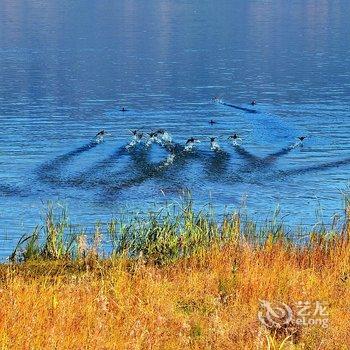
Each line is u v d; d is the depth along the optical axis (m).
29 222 102.69
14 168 135.12
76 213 108.25
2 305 39.19
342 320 39.78
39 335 35.44
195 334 37.69
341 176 136.12
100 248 65.06
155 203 112.75
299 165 142.88
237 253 55.03
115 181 127.19
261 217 106.69
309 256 55.94
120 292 43.88
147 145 152.50
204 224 64.12
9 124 179.62
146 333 36.19
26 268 55.41
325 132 175.25
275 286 45.81
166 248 60.50
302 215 108.75
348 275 49.59
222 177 132.12
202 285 46.53
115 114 197.12
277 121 188.25
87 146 154.00
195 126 181.62
